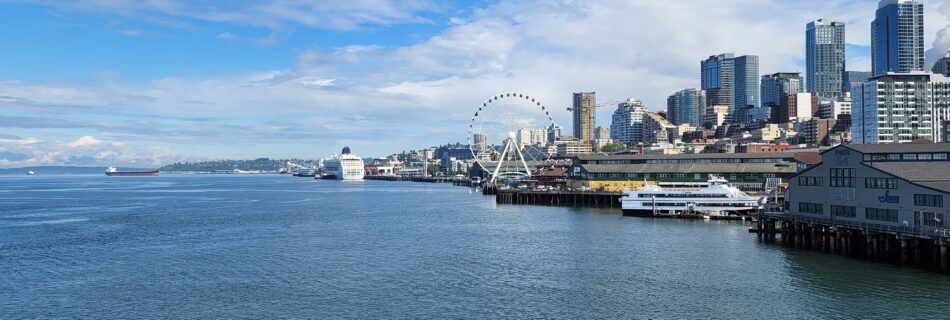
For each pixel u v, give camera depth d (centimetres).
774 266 9806
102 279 9644
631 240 12719
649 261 10475
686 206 16900
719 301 8019
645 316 7500
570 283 9081
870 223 10344
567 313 7669
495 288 8894
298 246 12625
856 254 10538
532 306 7981
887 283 8519
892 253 9869
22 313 7900
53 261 11119
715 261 10325
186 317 7694
